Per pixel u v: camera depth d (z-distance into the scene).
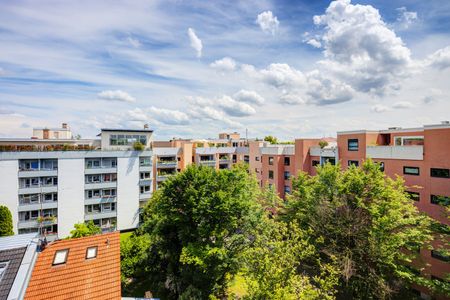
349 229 19.83
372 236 18.64
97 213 39.38
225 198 21.03
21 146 34.31
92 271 14.13
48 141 41.56
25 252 14.08
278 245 15.21
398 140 30.28
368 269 18.98
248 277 17.03
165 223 22.64
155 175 48.16
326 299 15.11
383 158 27.72
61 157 36.41
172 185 23.22
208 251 19.47
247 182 25.98
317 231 21.52
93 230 27.27
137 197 42.44
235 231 22.41
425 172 23.61
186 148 52.75
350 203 21.53
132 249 24.86
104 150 39.66
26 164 34.59
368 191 21.22
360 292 19.08
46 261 14.18
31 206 34.62
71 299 12.53
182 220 21.89
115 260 15.08
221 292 22.39
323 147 39.47
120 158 40.94
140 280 25.50
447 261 20.86
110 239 16.56
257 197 30.47
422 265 22.05
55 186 36.09
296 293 14.27
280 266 14.45
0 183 32.72
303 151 40.31
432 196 23.06
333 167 25.02
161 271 23.97
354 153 31.97
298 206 26.64
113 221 40.88
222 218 21.52
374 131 30.94
